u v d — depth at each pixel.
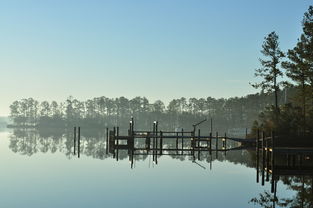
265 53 63.72
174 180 27.02
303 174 30.78
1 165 35.47
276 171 31.86
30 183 25.41
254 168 34.62
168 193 22.09
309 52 53.53
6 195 21.38
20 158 42.31
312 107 59.91
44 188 23.55
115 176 28.72
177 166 35.56
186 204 19.27
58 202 19.61
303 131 53.31
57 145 66.69
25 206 18.77
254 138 60.47
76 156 45.41
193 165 36.47
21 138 92.81
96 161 39.56
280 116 58.44
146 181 26.41
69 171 31.44
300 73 55.53
